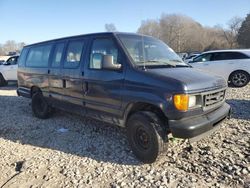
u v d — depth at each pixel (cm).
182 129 391
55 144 534
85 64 530
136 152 447
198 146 484
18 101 971
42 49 691
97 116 517
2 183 400
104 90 486
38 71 687
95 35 525
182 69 461
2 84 1495
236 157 438
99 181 392
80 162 451
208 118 421
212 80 440
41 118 707
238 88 1152
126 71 451
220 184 371
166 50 532
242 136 522
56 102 638
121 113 463
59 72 604
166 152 429
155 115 423
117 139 541
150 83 417
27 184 393
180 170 411
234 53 1213
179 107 389
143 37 524
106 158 462
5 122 692
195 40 6744
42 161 460
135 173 407
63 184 388
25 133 605
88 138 555
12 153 500
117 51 473
